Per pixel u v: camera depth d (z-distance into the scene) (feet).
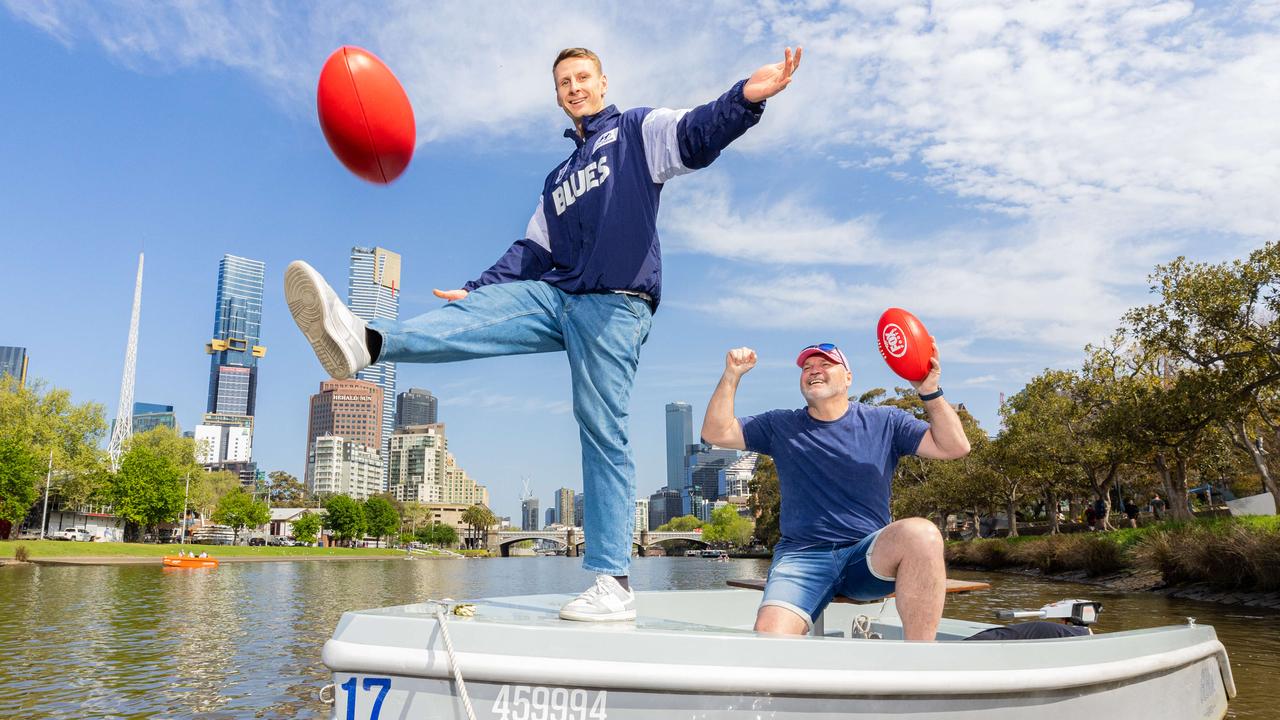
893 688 7.08
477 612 8.36
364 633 7.22
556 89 9.96
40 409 209.87
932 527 9.18
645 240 9.09
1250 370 74.49
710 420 10.97
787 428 10.90
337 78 8.27
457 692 6.81
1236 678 25.55
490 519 622.54
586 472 8.96
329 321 7.37
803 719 6.89
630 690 6.67
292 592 92.79
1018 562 113.19
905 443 10.46
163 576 126.52
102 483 219.00
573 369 9.05
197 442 289.94
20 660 39.86
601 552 8.63
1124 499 159.02
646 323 9.41
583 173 9.32
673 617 12.35
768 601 10.21
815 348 10.59
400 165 8.69
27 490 185.37
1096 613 11.50
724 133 8.36
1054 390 121.60
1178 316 76.54
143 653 42.22
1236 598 55.16
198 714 27.78
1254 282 71.36
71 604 71.36
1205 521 76.74
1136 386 90.07
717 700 6.72
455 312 8.68
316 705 29.22
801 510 10.64
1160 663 9.86
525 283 9.30
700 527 573.74
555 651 6.79
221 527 390.01
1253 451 78.84
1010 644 7.92
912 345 9.73
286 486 519.60
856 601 10.79
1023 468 122.01
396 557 370.12
